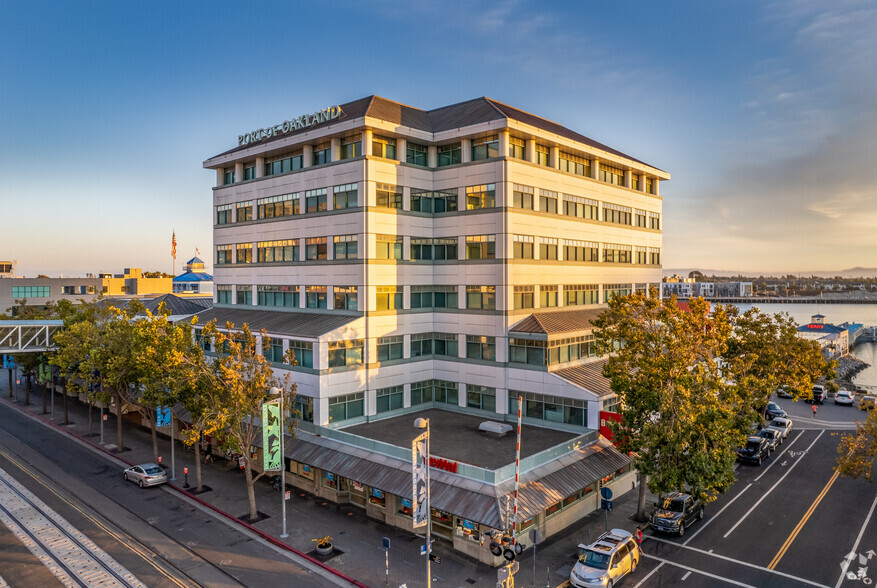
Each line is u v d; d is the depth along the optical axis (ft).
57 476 151.64
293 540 112.57
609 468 126.41
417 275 172.96
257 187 193.98
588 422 143.02
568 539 113.60
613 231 201.05
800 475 152.05
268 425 112.88
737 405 113.80
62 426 208.13
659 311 115.85
